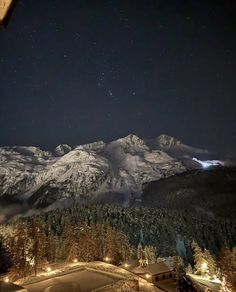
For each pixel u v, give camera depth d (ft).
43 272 178.19
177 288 176.14
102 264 189.57
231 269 166.71
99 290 140.87
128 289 140.15
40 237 211.41
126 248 237.86
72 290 140.56
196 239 311.68
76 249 210.18
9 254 187.83
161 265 191.42
